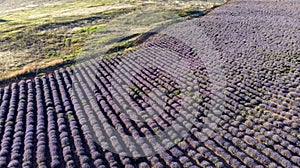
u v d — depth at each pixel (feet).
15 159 81.71
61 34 200.54
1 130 95.66
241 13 218.59
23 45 181.98
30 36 195.52
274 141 84.48
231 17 209.77
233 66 133.69
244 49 151.74
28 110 105.29
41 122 97.55
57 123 97.66
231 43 161.79
